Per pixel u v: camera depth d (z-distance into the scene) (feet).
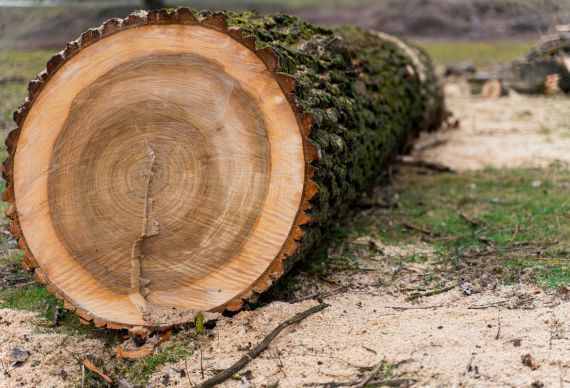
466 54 71.72
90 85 15.67
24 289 18.74
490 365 13.70
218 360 14.78
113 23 15.53
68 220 15.87
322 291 18.04
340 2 100.83
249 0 89.51
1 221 22.66
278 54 16.48
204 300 15.79
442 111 38.45
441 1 92.27
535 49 50.67
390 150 27.61
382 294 17.83
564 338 14.64
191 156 15.46
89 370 14.96
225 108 15.35
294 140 15.16
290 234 15.31
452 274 19.01
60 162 15.79
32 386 14.51
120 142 15.58
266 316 16.01
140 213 15.55
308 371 14.05
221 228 15.51
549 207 24.56
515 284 18.01
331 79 20.56
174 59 15.48
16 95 33.12
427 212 24.88
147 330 15.58
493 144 35.91
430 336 15.03
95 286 15.93
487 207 25.17
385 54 29.12
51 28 46.68
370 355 14.43
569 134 37.68
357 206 25.12
